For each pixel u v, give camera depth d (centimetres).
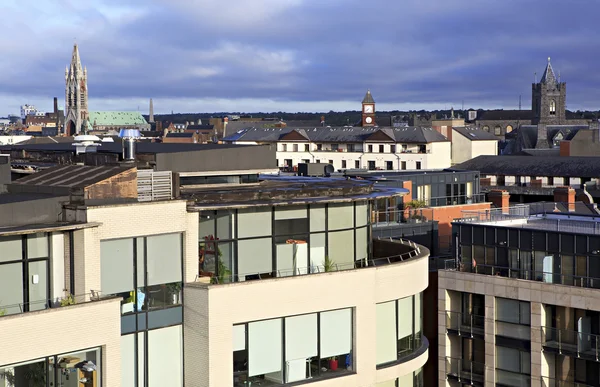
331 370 3622
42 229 2898
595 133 18525
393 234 6438
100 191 3200
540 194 14425
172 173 3472
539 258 5075
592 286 4831
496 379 5144
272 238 3612
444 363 5403
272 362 3466
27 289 2972
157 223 3247
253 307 3378
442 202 8706
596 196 13525
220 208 3419
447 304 5394
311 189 3728
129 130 3916
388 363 3850
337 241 3806
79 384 2969
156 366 3288
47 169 3619
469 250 5422
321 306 3550
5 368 2805
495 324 5147
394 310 3872
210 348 3278
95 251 3070
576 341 4841
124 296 3194
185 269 3344
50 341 2877
